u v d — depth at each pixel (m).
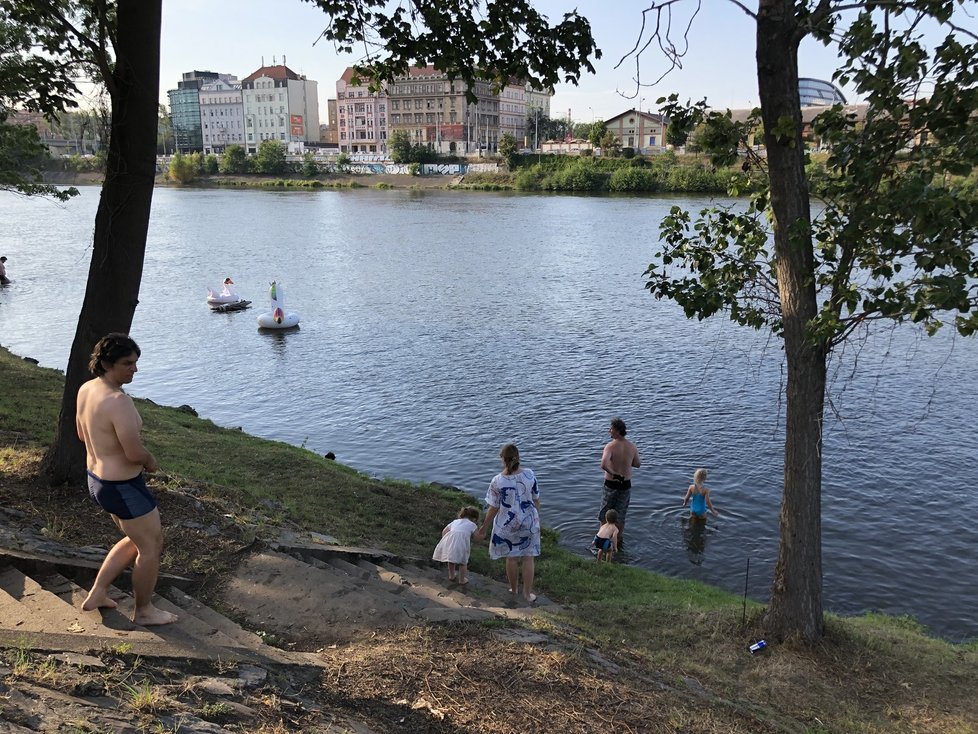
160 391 22.55
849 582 11.77
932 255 5.95
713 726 5.58
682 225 8.47
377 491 12.20
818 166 7.43
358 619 6.15
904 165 6.72
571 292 38.41
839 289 6.63
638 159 116.62
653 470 16.20
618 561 12.38
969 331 6.19
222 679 4.54
